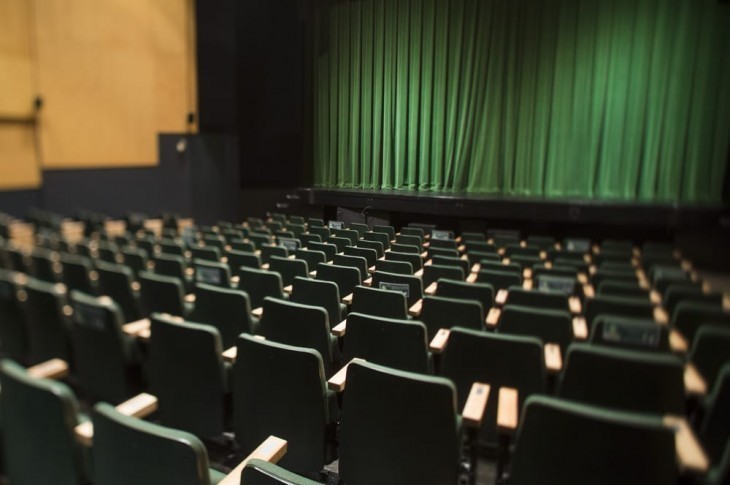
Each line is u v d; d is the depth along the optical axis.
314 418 1.86
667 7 7.78
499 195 8.29
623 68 8.15
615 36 8.14
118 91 9.07
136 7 9.14
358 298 3.01
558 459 1.35
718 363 2.13
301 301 3.24
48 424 1.47
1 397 1.57
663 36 7.84
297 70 9.88
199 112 10.09
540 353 1.96
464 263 4.21
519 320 2.50
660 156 8.08
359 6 9.09
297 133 10.10
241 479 1.12
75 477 1.48
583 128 8.54
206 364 2.09
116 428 1.30
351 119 9.22
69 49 8.43
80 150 8.70
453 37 9.19
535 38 8.73
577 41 8.44
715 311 2.45
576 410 1.30
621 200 7.45
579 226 6.96
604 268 4.27
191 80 9.93
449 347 2.12
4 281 2.97
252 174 10.59
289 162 10.28
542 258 4.81
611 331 2.26
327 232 5.48
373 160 9.36
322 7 9.14
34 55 8.02
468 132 9.27
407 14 9.18
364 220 5.90
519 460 1.40
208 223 9.94
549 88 8.74
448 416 1.53
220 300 2.77
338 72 9.15
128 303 3.40
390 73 9.25
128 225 7.51
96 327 2.44
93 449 1.38
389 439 1.63
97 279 3.67
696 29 7.67
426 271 3.80
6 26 7.65
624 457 1.29
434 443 1.58
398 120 9.37
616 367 1.85
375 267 3.99
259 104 10.32
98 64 8.80
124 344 2.45
